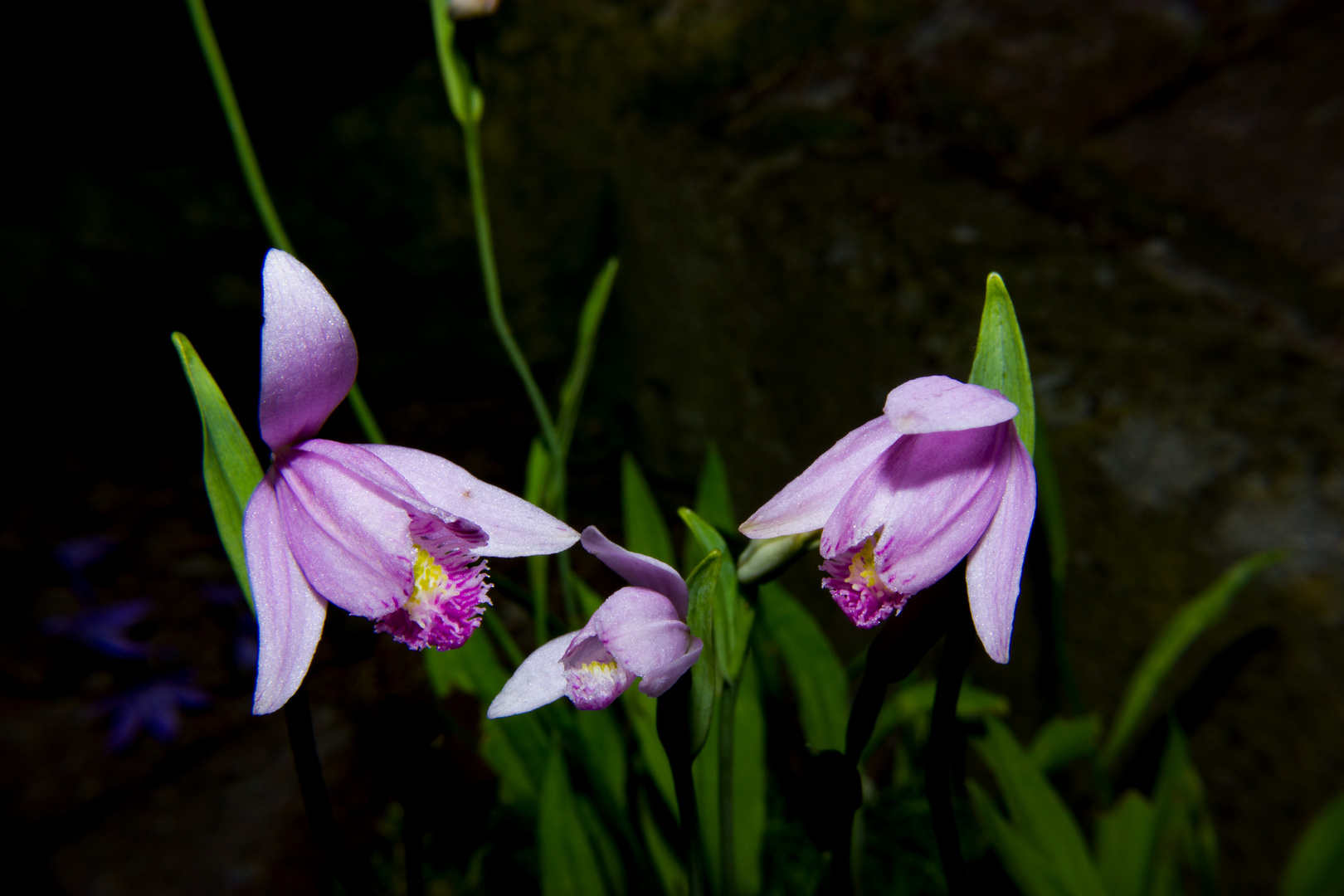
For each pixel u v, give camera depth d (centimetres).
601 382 51
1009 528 16
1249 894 23
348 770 34
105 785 35
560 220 48
